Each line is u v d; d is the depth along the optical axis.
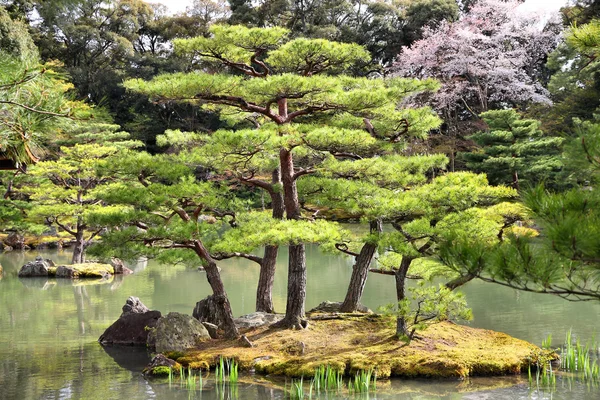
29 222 26.83
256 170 13.97
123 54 51.28
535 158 25.89
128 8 53.56
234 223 14.10
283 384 10.15
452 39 36.16
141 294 19.78
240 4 46.53
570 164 4.30
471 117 41.56
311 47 11.98
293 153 13.68
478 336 12.40
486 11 38.22
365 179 13.07
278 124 12.77
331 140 11.40
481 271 4.42
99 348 13.21
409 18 43.47
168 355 11.81
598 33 5.76
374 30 44.62
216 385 10.19
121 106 49.25
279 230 11.39
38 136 4.79
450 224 10.86
